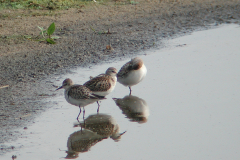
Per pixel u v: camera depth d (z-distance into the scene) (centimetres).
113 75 1204
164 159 857
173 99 1210
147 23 2041
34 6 2184
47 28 1861
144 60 1555
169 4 2412
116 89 1323
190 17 2177
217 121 1055
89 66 1474
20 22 1936
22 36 1758
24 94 1207
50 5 2219
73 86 1084
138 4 2375
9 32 1798
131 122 1062
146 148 911
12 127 985
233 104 1169
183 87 1302
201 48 1712
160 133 990
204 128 1014
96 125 1034
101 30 1897
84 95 1052
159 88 1300
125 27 1961
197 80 1359
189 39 1833
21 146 895
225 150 901
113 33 1867
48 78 1348
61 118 1060
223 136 970
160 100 1206
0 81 1309
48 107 1122
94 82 1144
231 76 1396
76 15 2102
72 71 1419
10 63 1470
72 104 1093
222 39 1839
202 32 1944
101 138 964
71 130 996
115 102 1209
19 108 1102
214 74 1416
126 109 1153
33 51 1603
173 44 1759
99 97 1064
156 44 1752
